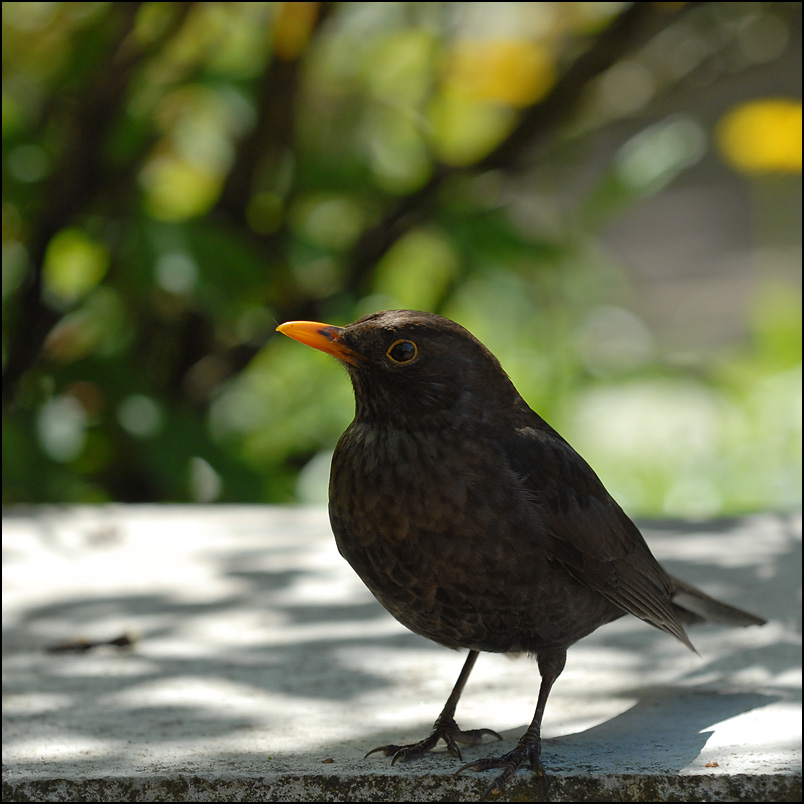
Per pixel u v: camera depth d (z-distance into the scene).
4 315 11.96
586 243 13.82
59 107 11.97
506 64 13.01
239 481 11.77
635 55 13.27
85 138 11.36
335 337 5.71
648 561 6.32
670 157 13.58
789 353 14.93
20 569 9.12
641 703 6.22
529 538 5.57
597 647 7.36
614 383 13.06
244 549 9.73
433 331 5.67
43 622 7.80
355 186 12.80
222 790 5.17
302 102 12.68
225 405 12.97
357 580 8.78
